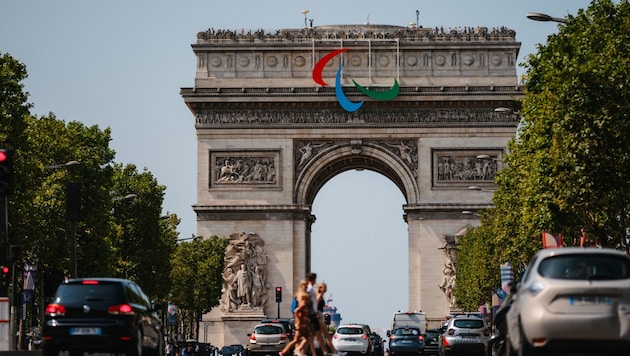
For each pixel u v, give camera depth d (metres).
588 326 63.25
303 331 93.19
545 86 119.56
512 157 161.75
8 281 98.62
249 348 148.62
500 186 173.75
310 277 95.50
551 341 63.78
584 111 107.06
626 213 115.56
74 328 81.31
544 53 127.00
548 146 115.94
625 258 64.75
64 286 82.75
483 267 199.62
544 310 63.91
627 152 107.25
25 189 145.25
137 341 82.62
